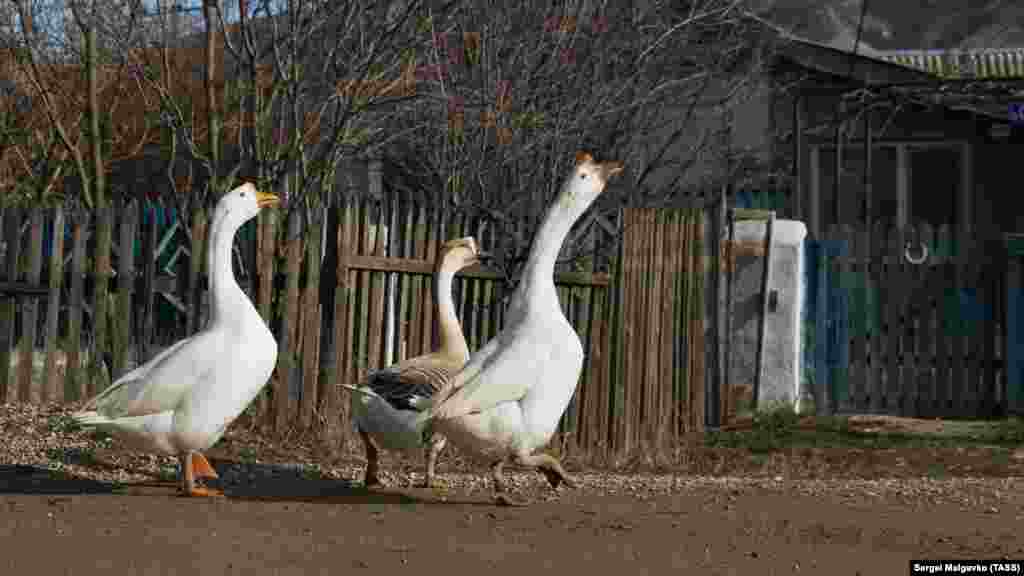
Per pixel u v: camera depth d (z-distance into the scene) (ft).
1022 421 44.80
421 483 30.27
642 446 38.93
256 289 36.55
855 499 28.37
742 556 21.27
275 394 36.09
